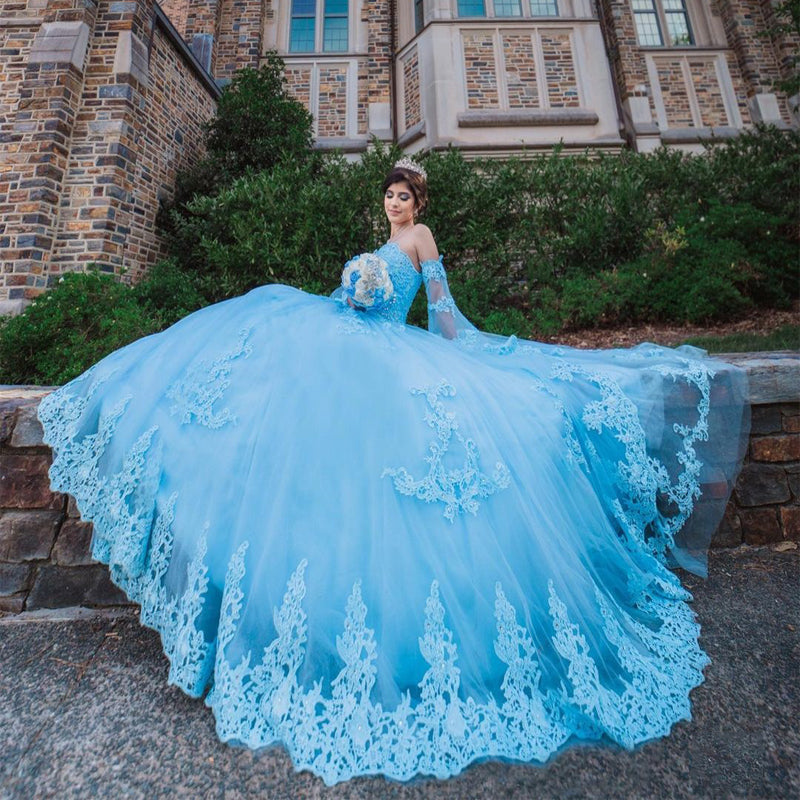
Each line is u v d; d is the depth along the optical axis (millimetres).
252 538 1244
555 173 6066
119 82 5852
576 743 1123
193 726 1190
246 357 1547
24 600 1819
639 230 6094
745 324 5391
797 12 6504
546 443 1524
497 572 1242
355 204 5410
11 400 1967
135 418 1491
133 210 5934
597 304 5379
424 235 2064
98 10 6016
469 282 5316
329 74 9914
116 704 1275
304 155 6875
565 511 1454
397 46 9969
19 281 5176
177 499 1346
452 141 8273
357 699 1097
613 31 10102
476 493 1314
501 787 1014
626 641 1328
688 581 1878
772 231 5961
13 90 5574
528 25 8758
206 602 1244
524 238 5902
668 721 1157
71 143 5676
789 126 9508
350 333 1597
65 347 3820
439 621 1160
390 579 1190
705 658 1388
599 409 1702
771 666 1366
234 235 5434
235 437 1381
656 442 1781
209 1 9805
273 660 1157
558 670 1215
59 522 1914
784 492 2197
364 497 1277
